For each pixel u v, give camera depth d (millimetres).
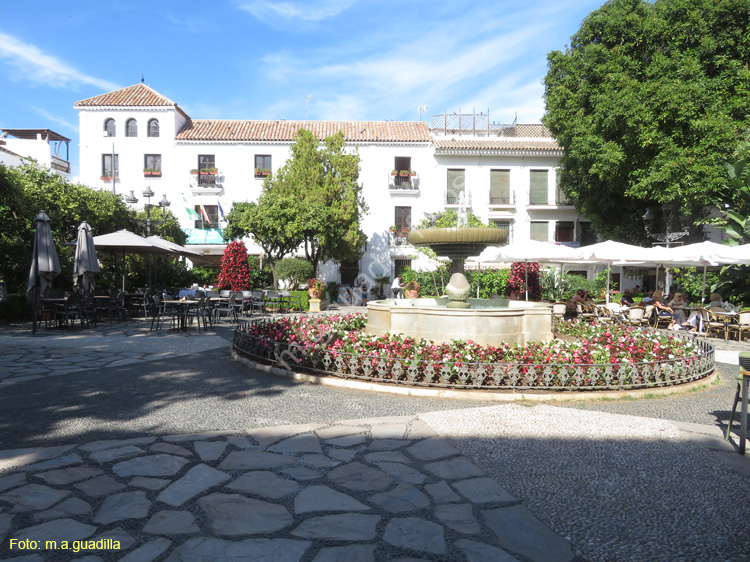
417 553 2389
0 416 4559
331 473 3350
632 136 17688
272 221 21156
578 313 14797
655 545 2523
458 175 28922
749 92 16328
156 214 22203
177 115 28078
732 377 7207
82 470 3332
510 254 14523
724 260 11625
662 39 18109
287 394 5590
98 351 8289
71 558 2283
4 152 27156
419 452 3773
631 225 22031
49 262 10664
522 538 2559
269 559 2312
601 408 5215
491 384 5727
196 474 3301
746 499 3080
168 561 2275
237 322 13820
